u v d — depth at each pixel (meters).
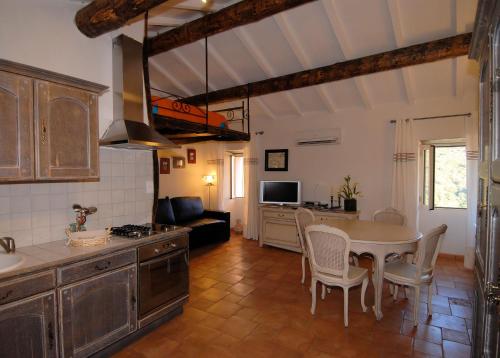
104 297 2.15
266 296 3.31
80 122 2.23
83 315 2.03
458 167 4.95
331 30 3.55
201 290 3.47
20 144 1.89
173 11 3.47
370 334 2.55
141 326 2.43
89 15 2.38
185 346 2.38
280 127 5.77
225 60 4.39
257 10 2.84
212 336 2.52
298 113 5.43
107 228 2.58
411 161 4.50
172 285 2.73
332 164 5.23
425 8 3.11
